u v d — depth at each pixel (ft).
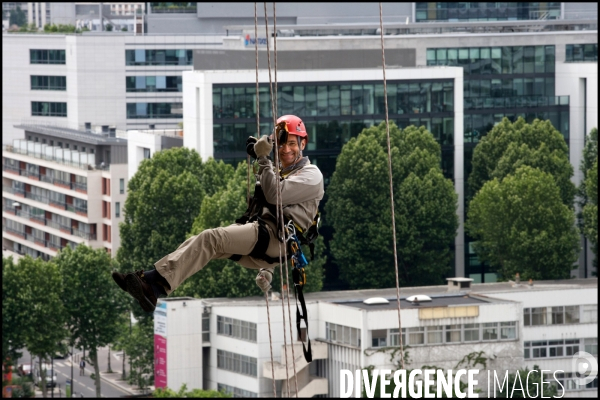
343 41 608.19
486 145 594.65
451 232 563.07
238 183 513.04
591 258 626.23
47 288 466.70
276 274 484.74
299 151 76.23
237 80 555.28
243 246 72.95
